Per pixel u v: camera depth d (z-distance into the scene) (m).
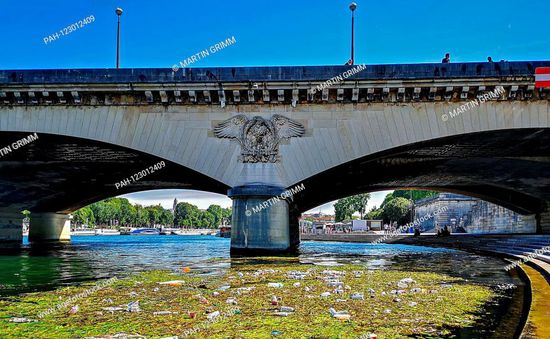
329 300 13.28
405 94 30.77
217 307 12.27
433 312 11.55
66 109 31.92
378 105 31.08
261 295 14.23
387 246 61.06
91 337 9.26
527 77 29.62
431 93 30.41
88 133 31.80
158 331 9.71
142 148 31.66
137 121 31.83
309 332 9.55
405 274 20.55
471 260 30.73
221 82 30.61
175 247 57.75
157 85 30.88
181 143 31.58
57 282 18.30
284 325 10.16
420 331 9.60
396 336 9.20
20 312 11.88
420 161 42.09
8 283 18.02
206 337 9.21
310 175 30.95
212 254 39.34
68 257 36.16
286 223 30.83
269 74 30.61
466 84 30.00
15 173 44.97
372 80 30.19
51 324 10.45
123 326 10.20
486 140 33.19
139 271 22.67
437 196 100.50
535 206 60.00
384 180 52.16
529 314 10.08
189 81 30.84
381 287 16.08
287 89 30.66
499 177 49.19
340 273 20.81
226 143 31.44
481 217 85.06
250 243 30.34
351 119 31.11
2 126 31.69
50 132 31.73
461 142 33.81
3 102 31.72
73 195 58.00
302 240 104.00
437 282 17.67
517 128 30.20
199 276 19.72
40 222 64.25
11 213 55.22
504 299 13.53
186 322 10.55
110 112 31.94
